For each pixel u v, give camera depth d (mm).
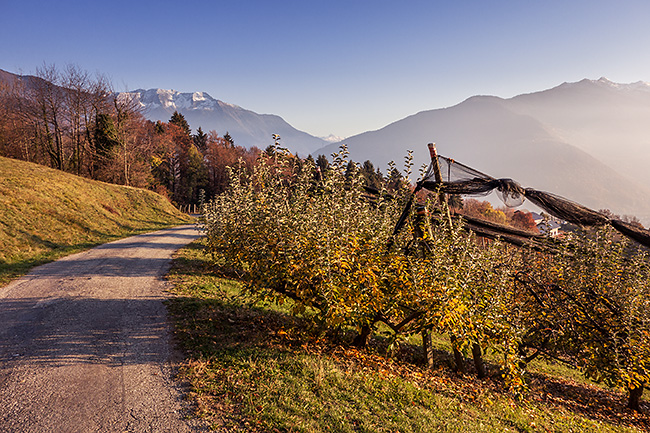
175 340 7887
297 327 9750
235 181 11305
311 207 8148
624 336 9148
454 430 5910
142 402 5582
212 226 15023
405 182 9039
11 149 50594
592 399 10773
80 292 11320
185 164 87500
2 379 6141
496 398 8531
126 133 52188
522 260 10648
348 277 7402
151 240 25016
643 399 11602
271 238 8023
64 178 32906
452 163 9914
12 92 48875
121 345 7578
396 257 7805
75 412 5293
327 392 6262
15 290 11398
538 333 10102
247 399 5715
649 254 9516
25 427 4922
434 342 13875
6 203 20906
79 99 47375
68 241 20734
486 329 8211
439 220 8266
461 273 7699
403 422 5766
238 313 10055
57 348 7355
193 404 5566
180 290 11938
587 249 9836
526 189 9812
